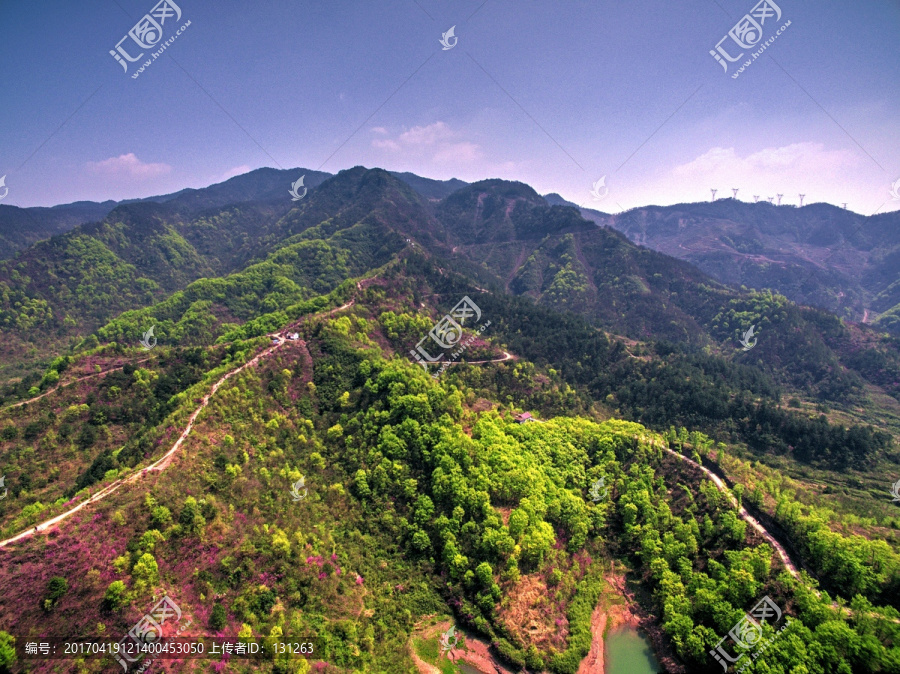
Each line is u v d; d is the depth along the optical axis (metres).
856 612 81.06
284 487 110.25
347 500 115.44
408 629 95.88
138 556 81.69
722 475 124.06
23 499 124.06
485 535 103.81
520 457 123.62
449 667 90.88
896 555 88.12
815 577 92.88
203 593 83.31
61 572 76.56
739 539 104.25
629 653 97.06
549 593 102.12
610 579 112.56
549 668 91.38
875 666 73.31
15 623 70.50
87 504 88.56
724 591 93.50
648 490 124.88
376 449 122.81
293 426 129.38
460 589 101.62
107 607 75.31
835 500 123.31
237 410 125.06
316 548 100.06
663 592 101.50
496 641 94.00
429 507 111.81
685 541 109.12
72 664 69.06
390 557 107.38
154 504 88.88
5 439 136.88
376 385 138.00
